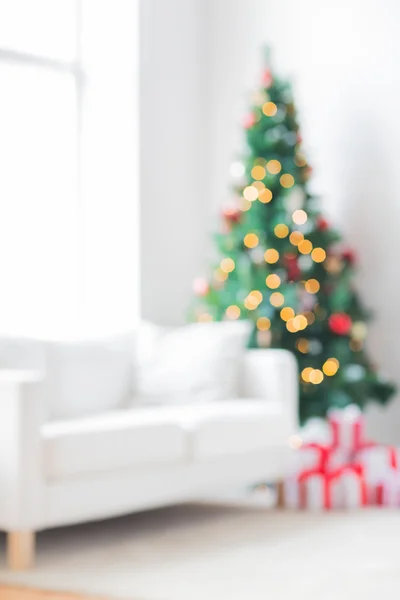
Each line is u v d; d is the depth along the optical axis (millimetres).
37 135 7559
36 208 7566
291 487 6152
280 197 7180
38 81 7539
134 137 7688
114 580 4441
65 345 5887
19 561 4664
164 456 5336
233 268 7246
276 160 7191
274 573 4559
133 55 7719
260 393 6246
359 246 7621
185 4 8117
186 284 8055
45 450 4762
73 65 7633
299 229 7188
